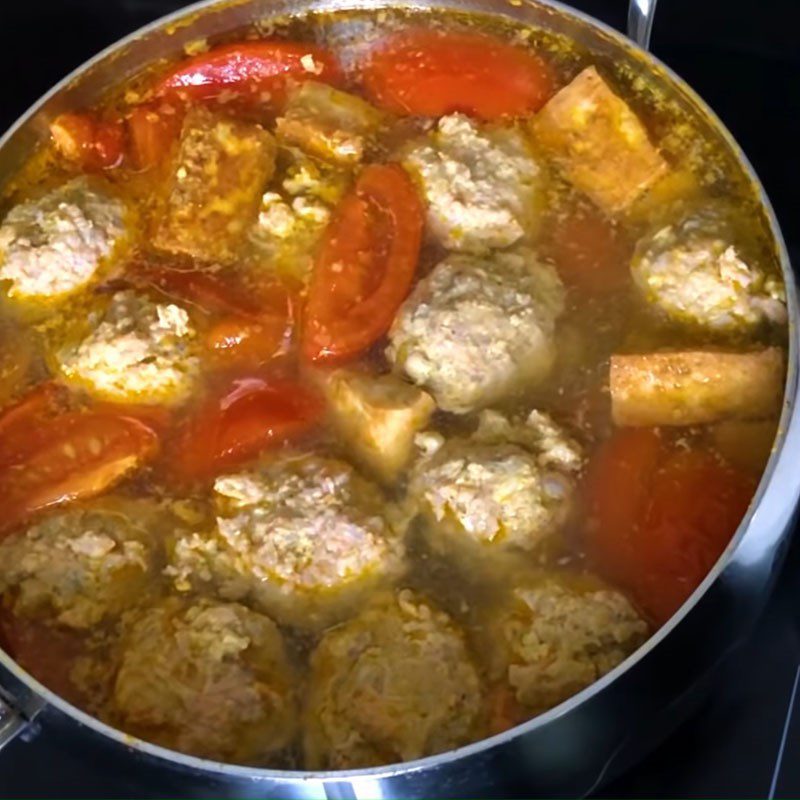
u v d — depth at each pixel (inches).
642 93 22.9
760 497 19.1
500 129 22.9
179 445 21.3
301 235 22.3
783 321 20.9
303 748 19.4
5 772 21.2
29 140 23.3
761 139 24.8
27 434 21.3
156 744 19.3
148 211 22.9
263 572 20.2
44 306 22.3
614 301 21.6
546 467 20.5
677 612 18.8
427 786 18.6
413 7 23.9
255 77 23.9
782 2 25.7
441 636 19.6
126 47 23.7
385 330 21.5
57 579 20.3
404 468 20.9
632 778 20.8
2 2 27.1
